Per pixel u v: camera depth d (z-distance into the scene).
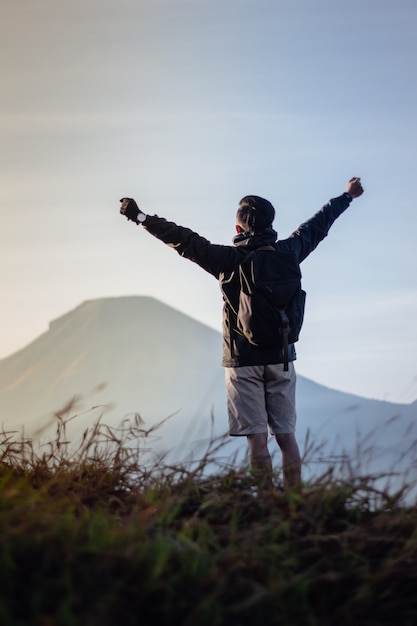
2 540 3.19
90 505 4.40
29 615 3.03
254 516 4.21
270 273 5.66
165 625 3.18
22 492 3.88
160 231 5.95
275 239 5.99
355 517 4.20
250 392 5.74
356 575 3.68
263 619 3.29
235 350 5.76
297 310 5.73
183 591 3.27
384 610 3.56
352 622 3.49
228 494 4.25
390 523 3.96
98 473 4.71
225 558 3.51
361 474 4.21
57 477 4.49
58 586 3.09
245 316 5.64
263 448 5.57
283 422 5.75
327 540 3.91
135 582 3.24
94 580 3.17
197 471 4.52
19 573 3.17
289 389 5.80
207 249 5.87
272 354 5.71
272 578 3.41
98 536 3.45
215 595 3.19
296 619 3.35
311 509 4.10
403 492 4.21
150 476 4.65
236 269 5.81
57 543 3.31
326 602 3.58
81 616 2.99
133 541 3.46
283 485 4.56
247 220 5.95
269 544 3.76
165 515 4.00
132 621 3.12
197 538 3.89
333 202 6.43
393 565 3.66
